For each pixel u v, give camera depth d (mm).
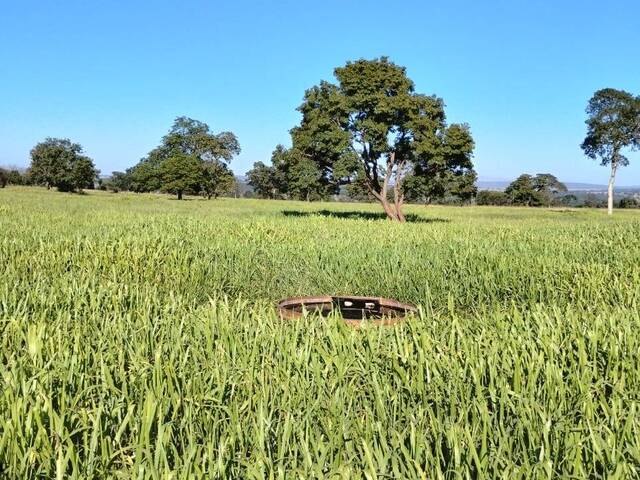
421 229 20594
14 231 14555
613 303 7109
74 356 3775
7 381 3416
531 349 4195
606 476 2719
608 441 2953
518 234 17500
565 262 9922
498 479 2717
